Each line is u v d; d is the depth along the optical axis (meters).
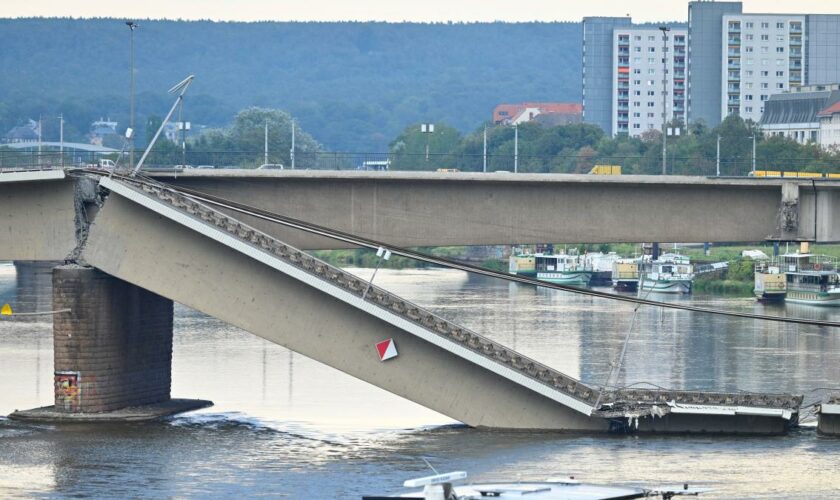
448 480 120.25
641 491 129.88
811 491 185.50
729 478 192.62
